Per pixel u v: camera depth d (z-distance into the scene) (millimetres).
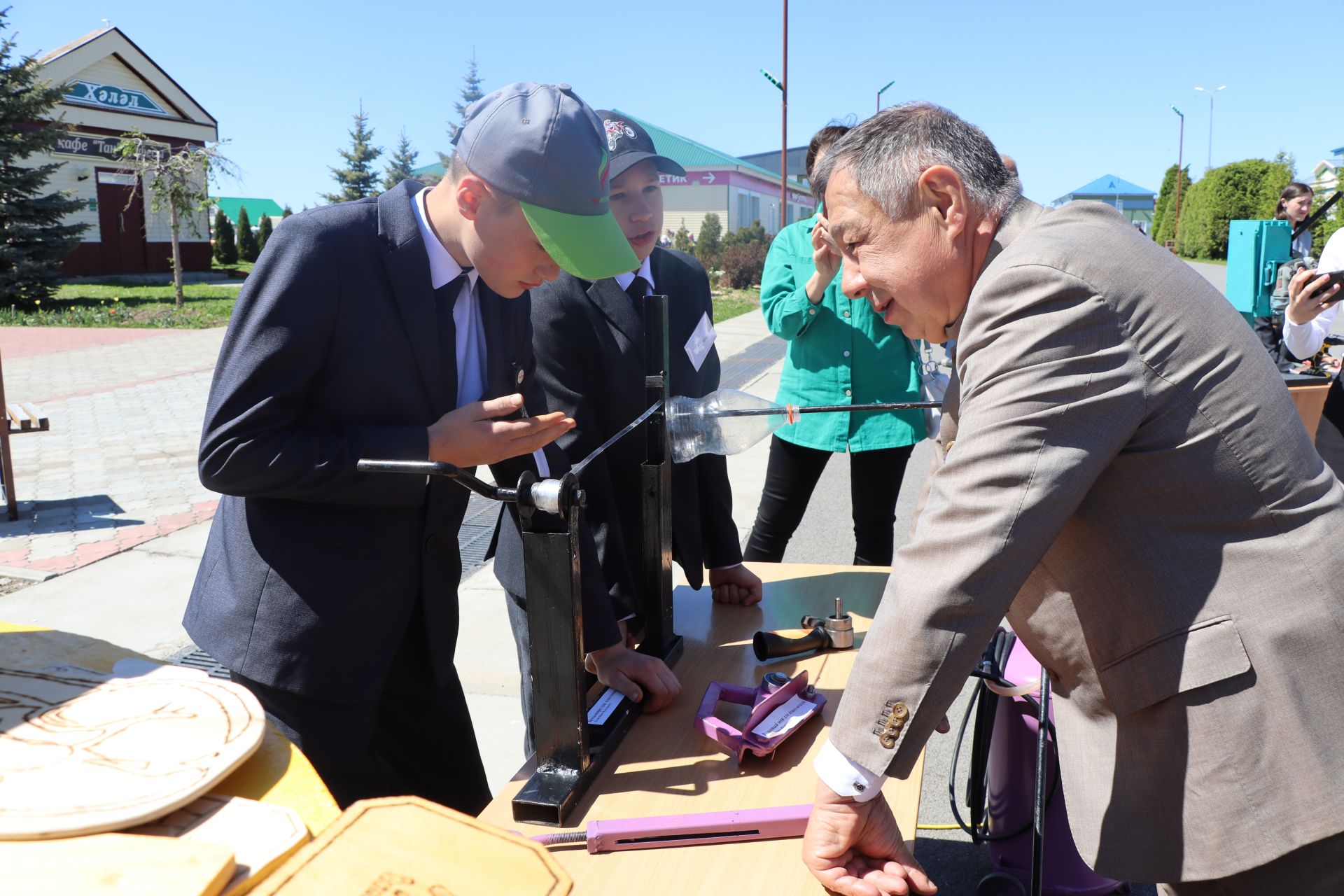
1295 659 1127
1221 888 1230
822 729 1443
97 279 26062
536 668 1246
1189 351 1118
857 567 2242
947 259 1241
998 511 1063
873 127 1258
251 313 1380
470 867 762
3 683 987
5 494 5375
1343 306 11773
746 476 6535
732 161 41656
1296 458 1165
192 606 1610
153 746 874
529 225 1341
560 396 2059
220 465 1354
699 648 1772
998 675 1895
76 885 688
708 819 1174
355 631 1534
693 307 2240
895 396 3111
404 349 1487
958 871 2369
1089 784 1272
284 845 765
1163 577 1161
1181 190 46094
